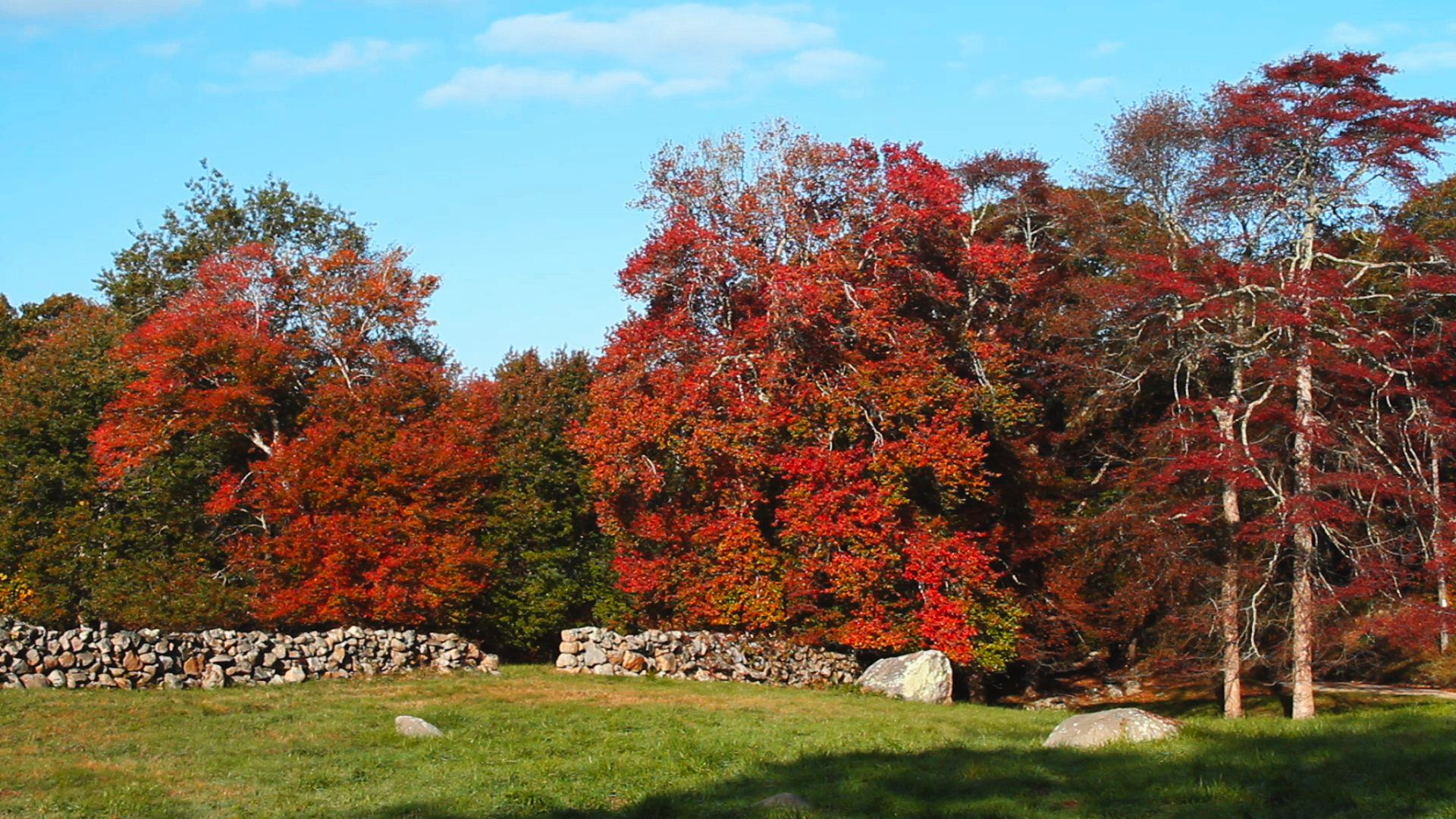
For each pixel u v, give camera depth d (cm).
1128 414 4003
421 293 3647
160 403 3216
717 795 1464
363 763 1633
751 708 2412
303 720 1970
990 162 4328
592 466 3478
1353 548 2814
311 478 3083
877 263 3534
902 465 3297
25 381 3428
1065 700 3606
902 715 2411
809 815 1332
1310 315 2858
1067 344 3812
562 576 3547
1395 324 3127
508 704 2294
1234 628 2969
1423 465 3039
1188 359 3188
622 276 3641
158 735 1778
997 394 3544
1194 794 1381
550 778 1560
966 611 3297
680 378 3431
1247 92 3259
